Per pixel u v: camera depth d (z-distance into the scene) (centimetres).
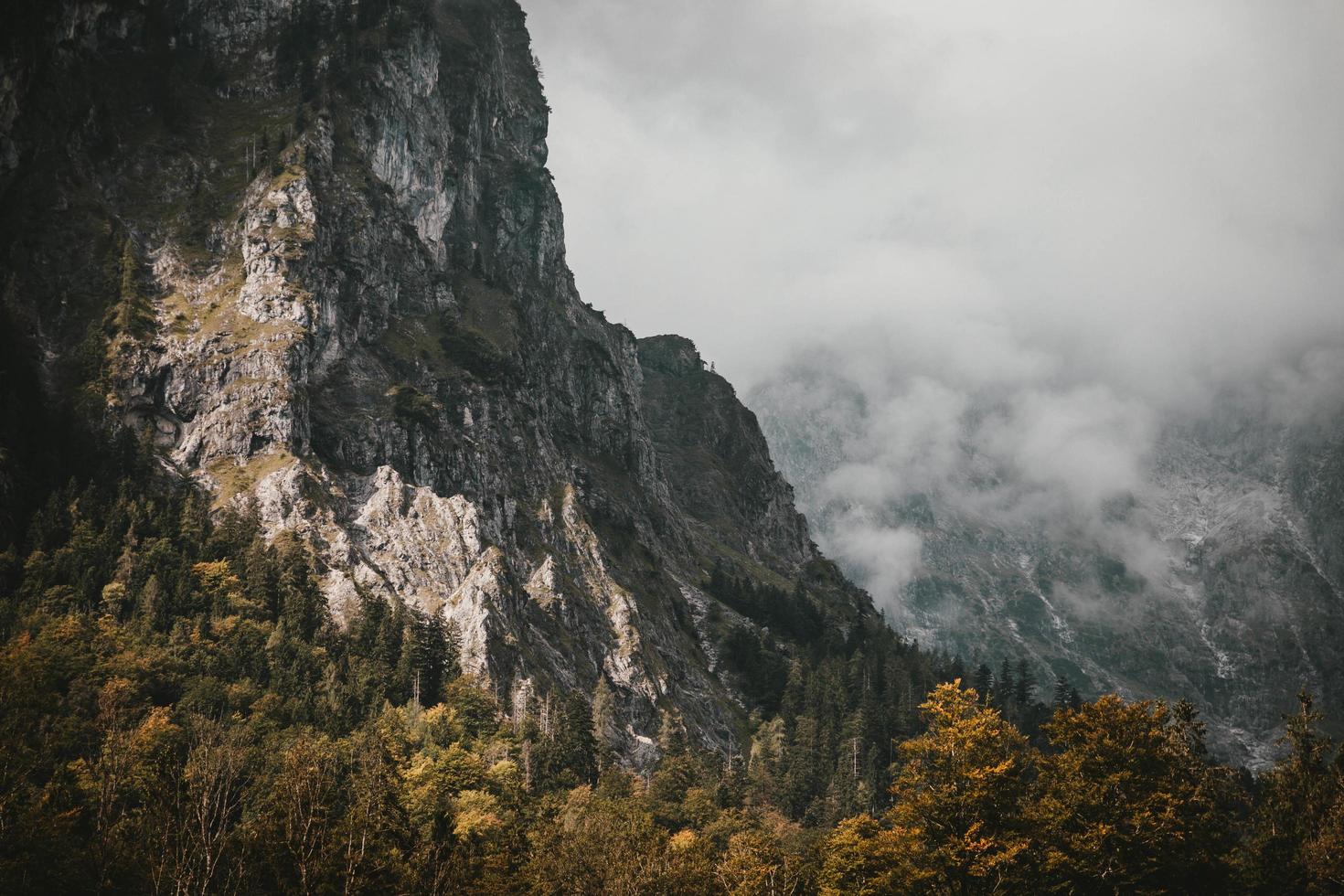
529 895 12988
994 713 10706
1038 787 10562
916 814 10356
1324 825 11050
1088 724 10388
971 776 10150
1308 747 12019
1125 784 9962
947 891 10056
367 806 13850
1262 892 10600
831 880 11700
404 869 12850
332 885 11956
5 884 11794
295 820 12525
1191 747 11606
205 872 11600
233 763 14600
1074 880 9775
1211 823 10112
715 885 13662
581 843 14538
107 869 12050
